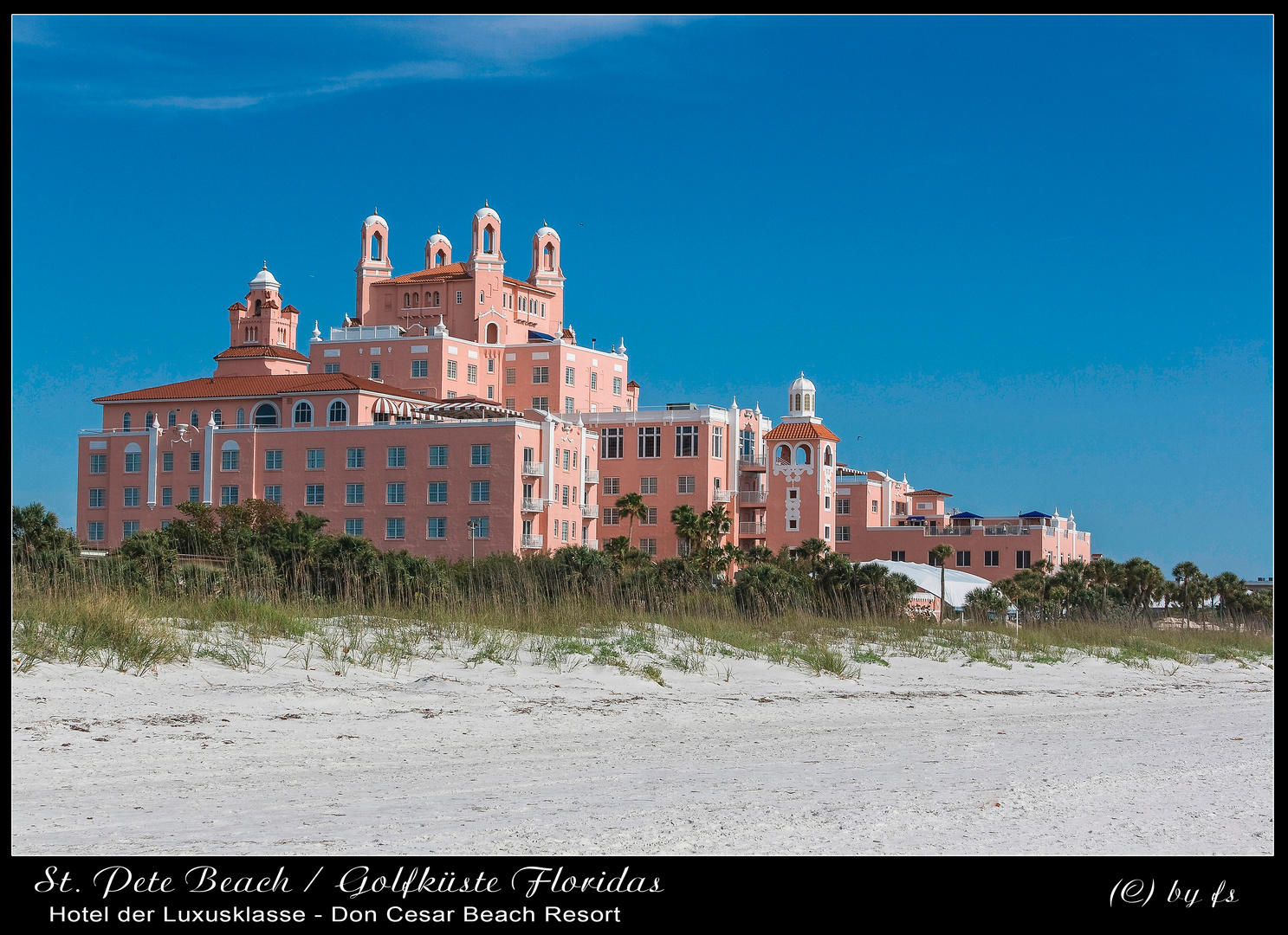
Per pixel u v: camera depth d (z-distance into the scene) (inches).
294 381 5226.4
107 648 966.4
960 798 632.4
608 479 5639.8
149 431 5226.4
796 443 5787.4
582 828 550.3
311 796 613.0
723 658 1364.4
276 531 3639.3
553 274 6909.5
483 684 1054.4
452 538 4832.7
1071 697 1296.8
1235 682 1574.8
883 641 1720.0
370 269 6628.9
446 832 539.5
